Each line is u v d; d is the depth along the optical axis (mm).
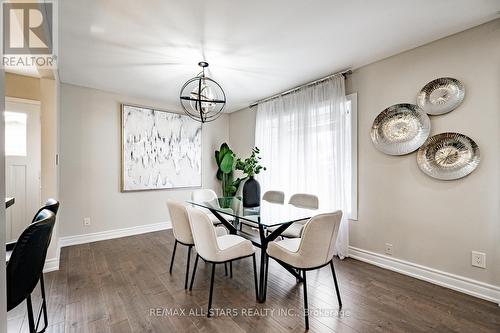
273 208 2830
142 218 4223
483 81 2139
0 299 725
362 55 2709
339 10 1928
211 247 1948
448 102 2312
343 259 3059
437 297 2170
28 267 1312
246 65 2945
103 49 2514
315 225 1781
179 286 2359
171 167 4539
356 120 3055
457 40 2273
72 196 3578
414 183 2570
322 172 3318
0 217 725
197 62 2846
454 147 2285
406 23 2113
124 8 1869
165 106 4508
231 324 1801
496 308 1995
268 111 4277
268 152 4258
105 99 3863
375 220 2887
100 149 3812
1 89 730
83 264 2865
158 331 1724
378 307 2021
